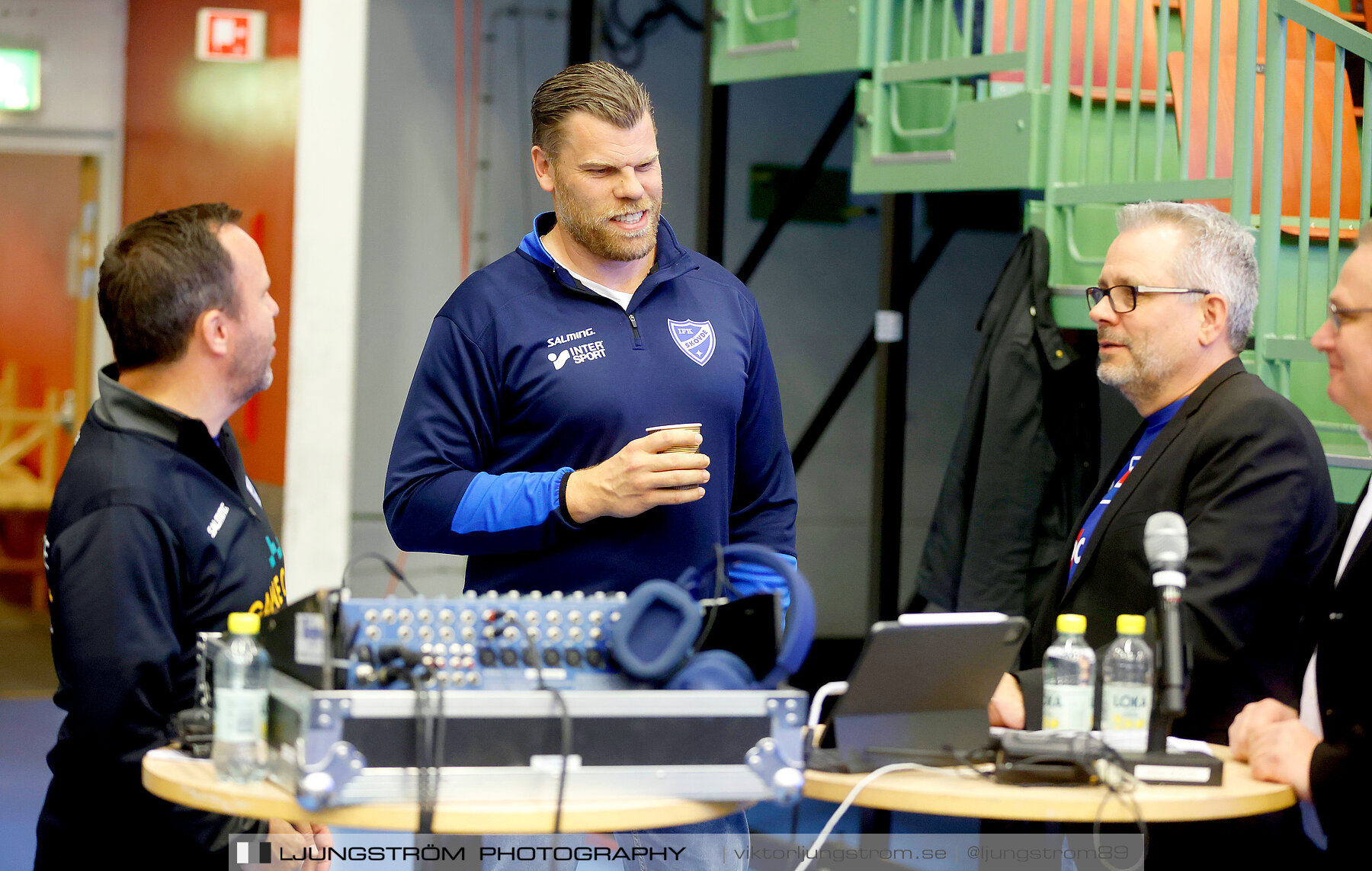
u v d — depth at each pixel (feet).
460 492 8.11
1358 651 7.01
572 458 8.38
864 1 15.96
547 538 8.05
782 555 8.88
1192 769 6.61
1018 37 15.90
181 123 23.02
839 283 25.63
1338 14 15.88
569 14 23.58
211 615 6.86
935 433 26.05
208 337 6.85
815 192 25.31
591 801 5.90
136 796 6.45
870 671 6.43
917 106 16.21
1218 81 13.85
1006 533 14.49
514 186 23.54
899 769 6.61
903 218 17.15
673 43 24.47
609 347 8.41
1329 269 12.32
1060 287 14.38
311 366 18.51
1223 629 7.81
